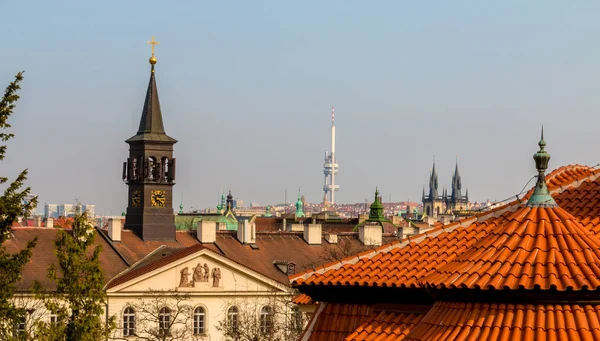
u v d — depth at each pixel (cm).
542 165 5884
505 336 5162
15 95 10038
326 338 6066
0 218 10162
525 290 5244
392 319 5884
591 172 6544
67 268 17500
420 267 5909
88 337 17200
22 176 10306
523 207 5875
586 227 6003
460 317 5366
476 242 5925
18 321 11094
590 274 5228
